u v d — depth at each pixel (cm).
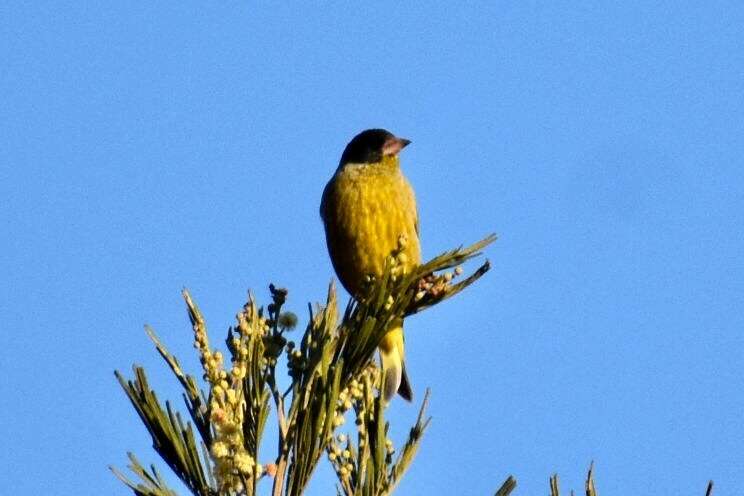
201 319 544
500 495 507
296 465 499
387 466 539
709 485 458
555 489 493
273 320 552
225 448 496
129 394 512
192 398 547
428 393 554
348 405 534
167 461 507
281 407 530
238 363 537
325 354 525
